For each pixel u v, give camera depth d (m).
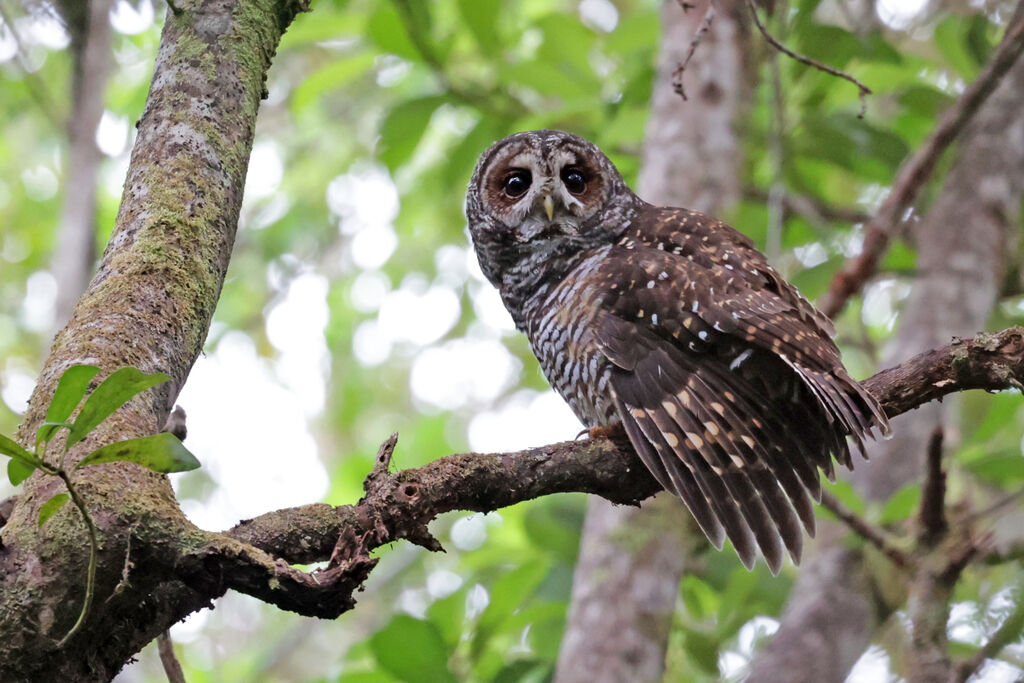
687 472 7.59
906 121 14.35
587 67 13.85
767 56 12.65
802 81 12.39
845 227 14.63
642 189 11.88
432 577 16.38
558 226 9.93
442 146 17.28
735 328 7.98
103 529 4.60
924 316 11.94
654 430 7.77
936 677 9.20
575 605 10.45
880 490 11.34
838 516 9.65
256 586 4.56
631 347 8.25
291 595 4.54
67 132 12.43
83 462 4.27
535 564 11.94
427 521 5.69
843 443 7.86
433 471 5.80
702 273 8.43
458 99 13.32
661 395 8.00
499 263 10.49
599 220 9.98
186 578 4.62
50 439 4.55
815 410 7.87
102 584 4.59
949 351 7.23
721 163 11.83
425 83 16.30
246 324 21.14
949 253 12.23
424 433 17.50
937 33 13.64
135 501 4.68
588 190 10.13
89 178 12.14
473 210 10.72
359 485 15.76
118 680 10.22
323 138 20.02
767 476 7.63
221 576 4.58
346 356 21.28
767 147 13.35
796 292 8.80
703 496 7.50
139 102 15.95
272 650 16.12
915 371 7.30
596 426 8.59
